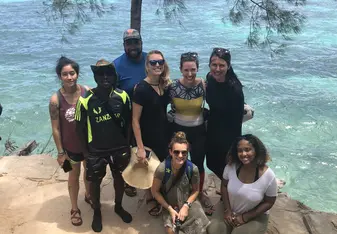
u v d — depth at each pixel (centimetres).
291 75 1549
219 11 2970
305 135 1016
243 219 378
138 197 471
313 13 2822
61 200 465
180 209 388
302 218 456
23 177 521
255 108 1195
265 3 649
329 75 1548
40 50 1927
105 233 407
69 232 408
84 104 361
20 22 2547
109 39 2153
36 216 435
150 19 2653
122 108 373
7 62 1730
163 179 385
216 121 409
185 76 383
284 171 832
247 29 2369
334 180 796
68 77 366
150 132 402
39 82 1454
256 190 370
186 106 397
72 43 2058
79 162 401
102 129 369
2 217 433
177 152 365
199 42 2100
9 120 1109
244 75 1547
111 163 386
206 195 482
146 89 382
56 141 382
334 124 1077
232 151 381
